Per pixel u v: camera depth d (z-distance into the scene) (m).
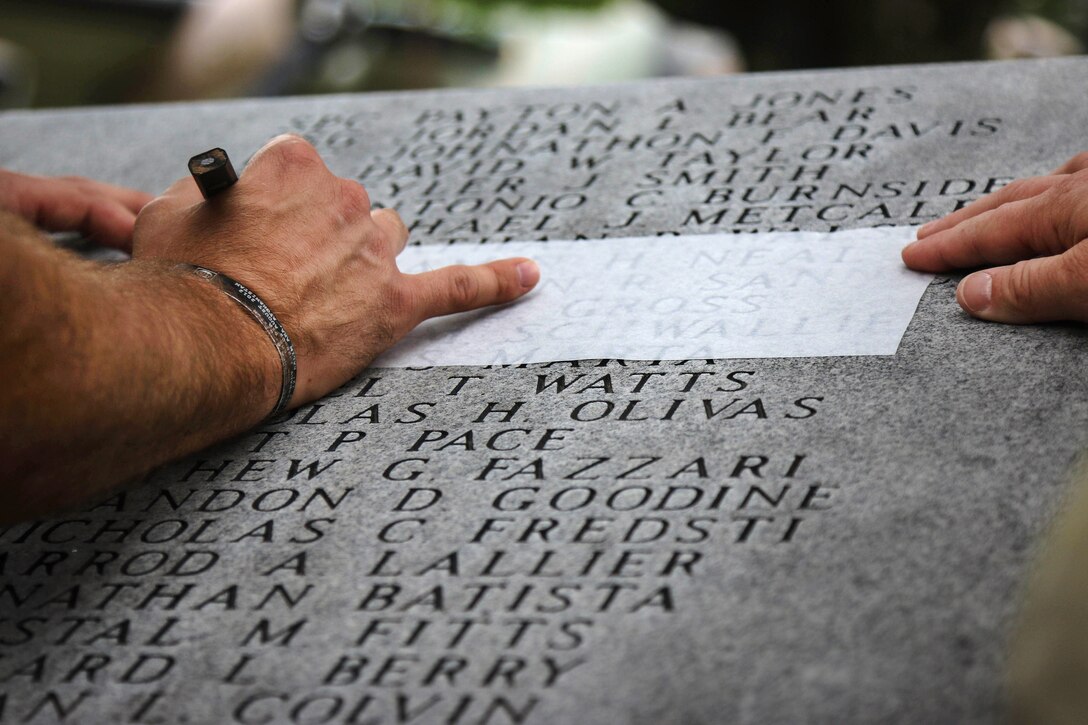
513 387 1.52
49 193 1.88
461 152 2.16
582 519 1.28
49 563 1.33
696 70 4.43
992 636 1.08
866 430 1.35
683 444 1.37
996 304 1.48
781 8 3.88
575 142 2.13
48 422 1.15
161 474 1.45
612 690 1.07
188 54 4.46
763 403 1.42
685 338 1.56
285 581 1.25
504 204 1.96
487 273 1.67
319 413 1.52
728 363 1.50
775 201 1.84
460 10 4.54
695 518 1.26
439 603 1.20
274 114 2.43
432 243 1.87
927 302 1.55
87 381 1.17
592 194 1.95
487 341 1.62
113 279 1.34
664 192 1.92
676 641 1.11
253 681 1.14
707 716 1.04
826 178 1.88
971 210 1.63
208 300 1.40
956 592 1.12
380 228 1.61
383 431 1.47
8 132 2.49
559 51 4.51
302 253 1.52
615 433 1.41
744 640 1.11
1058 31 4.34
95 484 1.25
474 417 1.47
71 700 1.14
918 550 1.18
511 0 4.57
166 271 1.42
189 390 1.31
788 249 1.71
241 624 1.21
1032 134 1.92
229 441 1.49
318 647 1.17
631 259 1.75
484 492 1.34
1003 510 1.21
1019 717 1.01
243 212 1.54
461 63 4.48
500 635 1.15
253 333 1.43
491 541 1.27
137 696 1.14
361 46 4.51
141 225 1.63
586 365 1.54
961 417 1.35
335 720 1.08
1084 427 1.30
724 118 2.13
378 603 1.21
